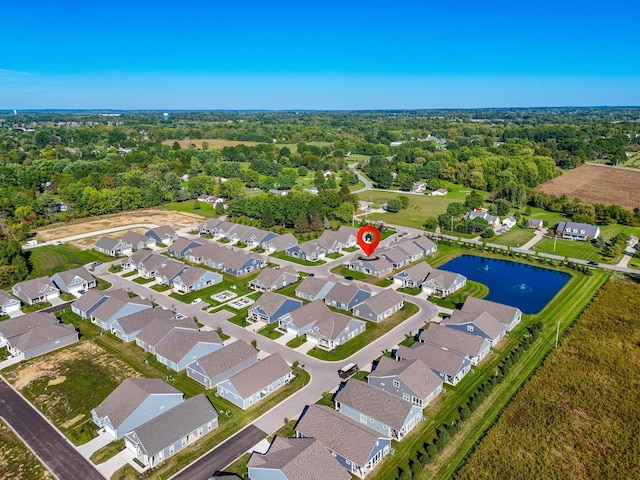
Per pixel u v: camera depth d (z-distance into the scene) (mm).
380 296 81562
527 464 46781
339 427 48219
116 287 94125
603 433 51219
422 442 49969
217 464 46750
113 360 67000
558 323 73125
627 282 94125
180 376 63031
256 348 69562
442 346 67000
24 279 97625
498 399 57344
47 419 54375
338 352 68562
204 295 89375
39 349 68562
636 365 64188
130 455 48406
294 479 41156
